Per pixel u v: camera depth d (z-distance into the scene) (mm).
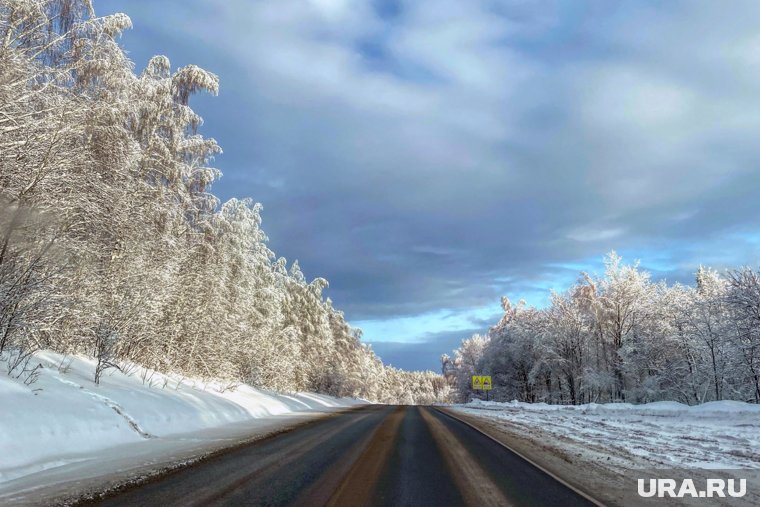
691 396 38156
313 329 50719
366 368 76688
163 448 8766
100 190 11680
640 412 22000
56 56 11648
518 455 9711
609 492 6406
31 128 8914
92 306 12117
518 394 66250
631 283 44844
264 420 16625
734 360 32250
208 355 20688
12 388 7875
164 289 15633
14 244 9203
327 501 5406
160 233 17234
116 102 12805
